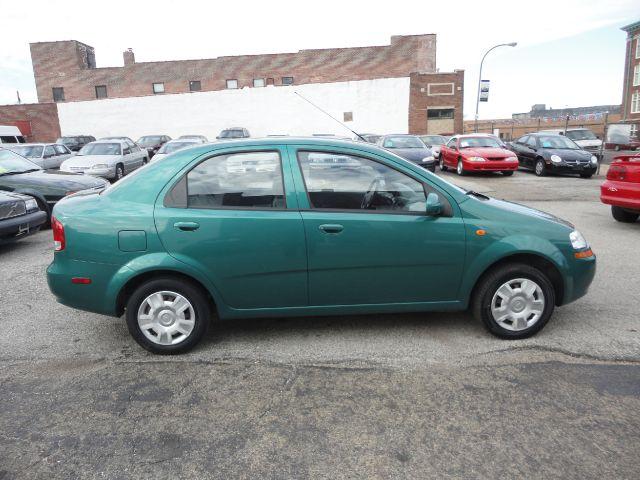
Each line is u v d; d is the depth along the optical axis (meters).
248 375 3.30
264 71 41.72
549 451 2.48
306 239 3.51
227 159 3.58
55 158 16.50
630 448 2.49
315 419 2.79
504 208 3.79
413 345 3.72
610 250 6.45
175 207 3.50
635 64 52.69
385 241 3.56
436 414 2.81
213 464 2.43
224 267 3.50
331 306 3.67
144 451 2.53
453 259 3.63
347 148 3.64
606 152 27.39
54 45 41.62
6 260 6.57
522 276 3.68
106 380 3.27
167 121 32.19
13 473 2.38
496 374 3.26
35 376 3.34
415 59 41.25
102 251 3.46
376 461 2.43
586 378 3.19
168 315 3.57
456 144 17.25
